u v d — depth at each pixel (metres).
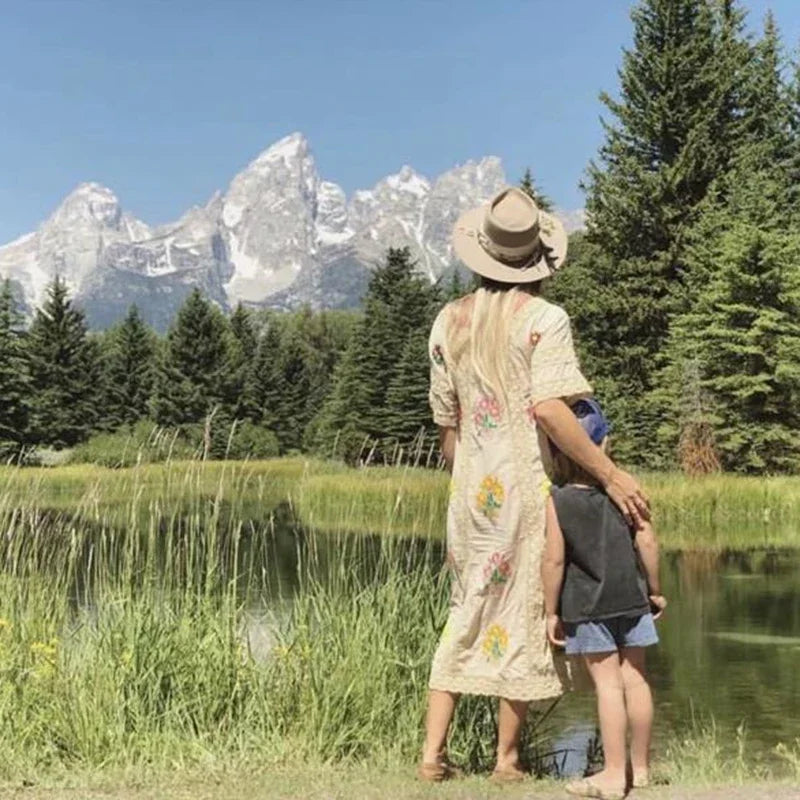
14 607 5.85
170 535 5.92
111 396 70.88
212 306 72.12
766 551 20.33
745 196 38.03
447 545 4.22
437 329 4.20
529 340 3.96
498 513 4.01
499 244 4.06
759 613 13.00
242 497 6.42
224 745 5.01
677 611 13.23
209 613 5.64
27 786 4.12
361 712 5.16
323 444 48.88
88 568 6.10
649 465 37.66
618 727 3.73
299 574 5.90
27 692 5.16
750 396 35.31
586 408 3.94
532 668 3.98
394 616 5.51
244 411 69.94
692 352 36.88
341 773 4.31
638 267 40.91
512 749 4.17
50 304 67.69
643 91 42.72
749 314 35.38
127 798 3.82
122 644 5.38
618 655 3.81
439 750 4.12
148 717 5.12
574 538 3.79
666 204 41.28
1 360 55.59
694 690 8.97
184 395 68.31
